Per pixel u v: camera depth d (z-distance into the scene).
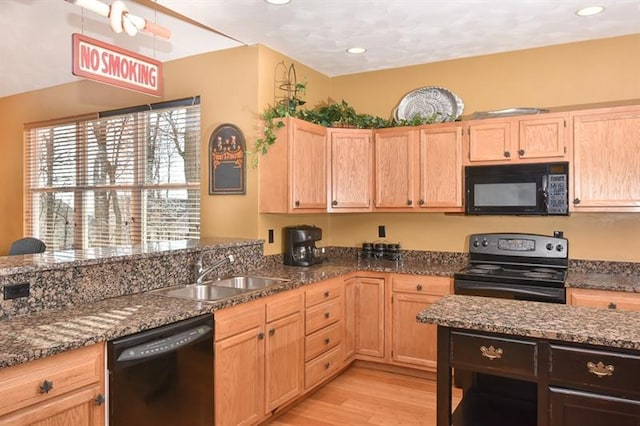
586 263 3.45
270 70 3.62
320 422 2.89
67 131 4.68
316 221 4.28
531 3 2.84
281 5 2.83
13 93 5.00
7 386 1.51
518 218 3.70
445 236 3.97
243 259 3.36
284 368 2.89
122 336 1.86
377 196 3.87
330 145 3.81
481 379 2.14
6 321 1.94
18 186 5.05
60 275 2.17
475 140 3.48
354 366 3.85
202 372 2.25
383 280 3.66
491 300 2.21
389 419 2.93
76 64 2.17
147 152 4.14
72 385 1.70
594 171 3.13
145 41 3.45
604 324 1.75
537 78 3.64
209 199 3.74
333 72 4.32
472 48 3.67
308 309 3.13
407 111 4.07
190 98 3.82
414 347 3.54
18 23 3.15
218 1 2.77
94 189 4.48
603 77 3.44
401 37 3.41
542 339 1.68
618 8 2.92
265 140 3.45
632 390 1.55
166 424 2.05
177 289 2.69
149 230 4.14
